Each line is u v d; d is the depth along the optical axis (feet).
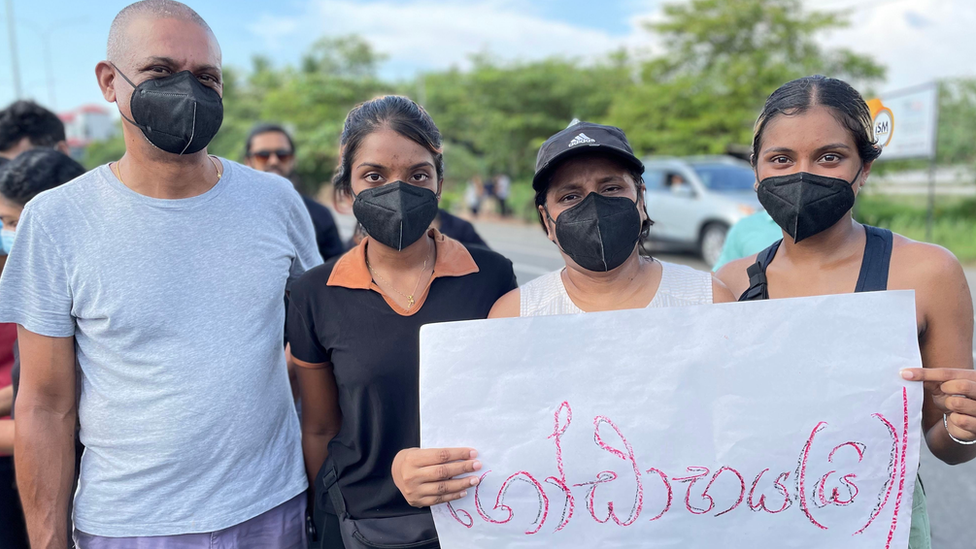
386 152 5.67
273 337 6.14
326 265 6.14
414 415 5.82
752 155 5.49
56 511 5.67
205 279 5.77
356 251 6.16
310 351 6.09
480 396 5.31
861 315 4.97
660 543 5.22
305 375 6.24
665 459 5.17
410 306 5.89
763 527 5.14
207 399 5.66
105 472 5.69
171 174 5.69
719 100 56.03
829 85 5.05
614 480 5.22
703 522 5.18
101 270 5.50
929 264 4.99
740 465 5.11
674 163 36.32
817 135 4.93
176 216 5.74
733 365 5.11
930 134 36.83
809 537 5.11
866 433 5.00
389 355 5.74
